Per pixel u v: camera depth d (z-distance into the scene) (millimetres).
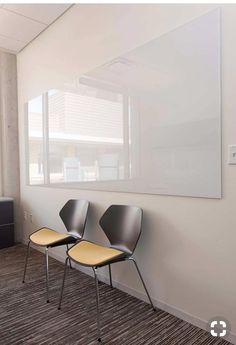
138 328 1789
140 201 2156
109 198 2447
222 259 1642
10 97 3947
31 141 3658
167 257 1960
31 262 3127
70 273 2771
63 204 3057
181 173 1846
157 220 2023
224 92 1604
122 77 2268
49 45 3191
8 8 2803
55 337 1715
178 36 1834
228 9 1574
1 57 3875
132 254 2049
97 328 1793
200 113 1724
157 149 2002
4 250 3596
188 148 1798
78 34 2734
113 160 2383
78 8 2721
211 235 1691
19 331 1786
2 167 3980
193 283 1799
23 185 3926
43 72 3330
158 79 1976
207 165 1693
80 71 2723
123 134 2279
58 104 3062
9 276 2715
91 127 2605
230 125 1581
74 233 2623
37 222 3586
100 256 1933
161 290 2012
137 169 2162
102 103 2473
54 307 2090
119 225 2201
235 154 1558
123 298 2205
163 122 1953
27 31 3277
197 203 1764
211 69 1655
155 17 1985
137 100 2141
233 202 1581
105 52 2424
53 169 3197
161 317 1911
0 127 3961
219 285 1660
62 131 3012
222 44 1604
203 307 1748
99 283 2508
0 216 3648
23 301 2197
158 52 1968
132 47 2170
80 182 2775
